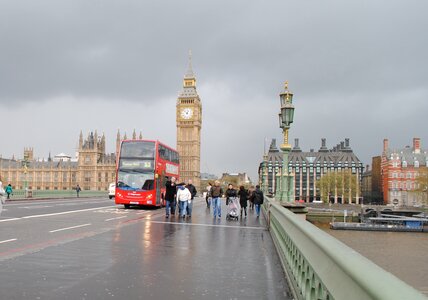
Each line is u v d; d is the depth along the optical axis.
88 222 22.50
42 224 20.50
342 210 121.12
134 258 11.80
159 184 38.69
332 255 4.25
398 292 2.46
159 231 19.09
